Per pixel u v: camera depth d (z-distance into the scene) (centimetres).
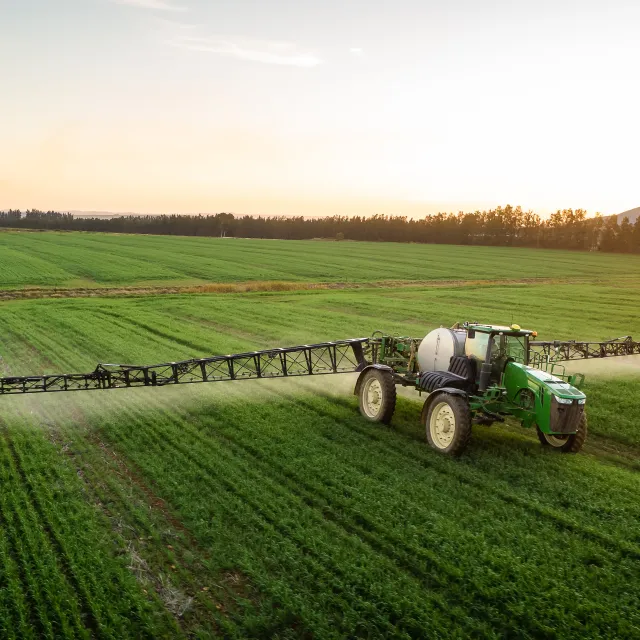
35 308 3173
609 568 717
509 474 988
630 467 1100
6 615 629
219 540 770
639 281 6219
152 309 3284
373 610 634
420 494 897
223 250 8925
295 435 1177
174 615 648
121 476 980
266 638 616
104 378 1363
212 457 1055
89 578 695
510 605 644
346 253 9444
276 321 2923
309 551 746
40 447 1098
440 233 15525
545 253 11488
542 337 2586
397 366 1389
